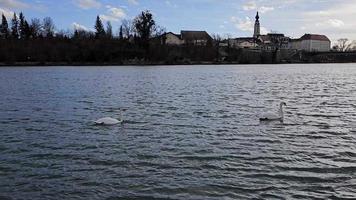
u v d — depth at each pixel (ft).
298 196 51.75
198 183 56.39
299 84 222.48
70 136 86.22
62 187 55.36
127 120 104.53
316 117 107.45
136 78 278.67
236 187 54.85
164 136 85.40
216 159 67.62
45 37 613.11
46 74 327.67
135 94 170.60
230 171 61.46
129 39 608.60
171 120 104.63
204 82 240.12
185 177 58.85
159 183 56.49
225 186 55.21
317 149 73.82
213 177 58.80
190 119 105.91
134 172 61.21
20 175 60.39
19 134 89.04
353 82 236.43
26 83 231.71
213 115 112.27
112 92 179.42
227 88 198.29
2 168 63.82
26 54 518.37
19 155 71.41
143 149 74.43
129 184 56.24
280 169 62.23
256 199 51.01
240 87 203.62
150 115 112.88
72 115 114.52
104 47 557.74
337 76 303.48
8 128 96.07
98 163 65.98
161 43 605.31
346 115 110.52
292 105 132.05
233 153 71.36
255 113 115.24
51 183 56.90
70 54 534.78
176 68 465.88
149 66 526.98
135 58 564.30
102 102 143.84
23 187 55.52
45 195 52.65
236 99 150.20
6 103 142.00
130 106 132.67
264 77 291.38
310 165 64.13
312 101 142.61
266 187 54.85
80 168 63.46
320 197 51.42
